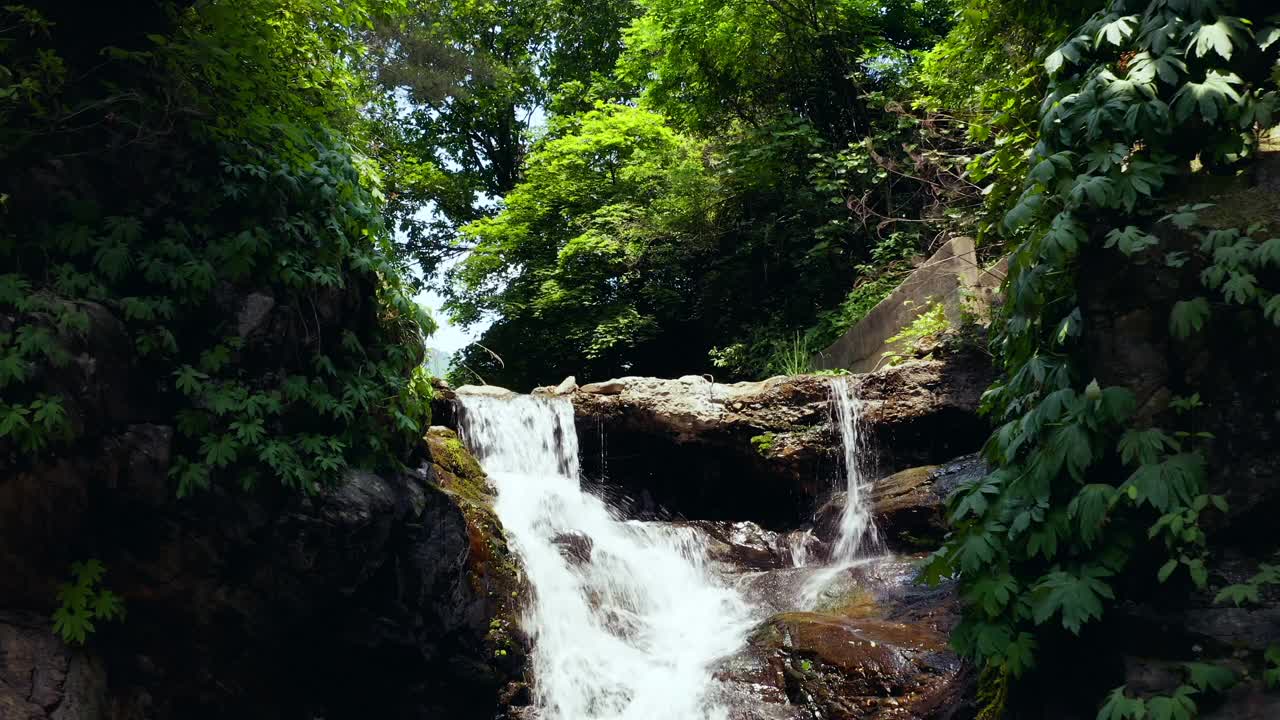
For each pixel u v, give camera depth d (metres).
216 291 5.11
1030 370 4.01
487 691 6.46
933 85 12.77
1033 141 4.89
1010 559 3.86
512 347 21.11
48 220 4.70
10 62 4.61
